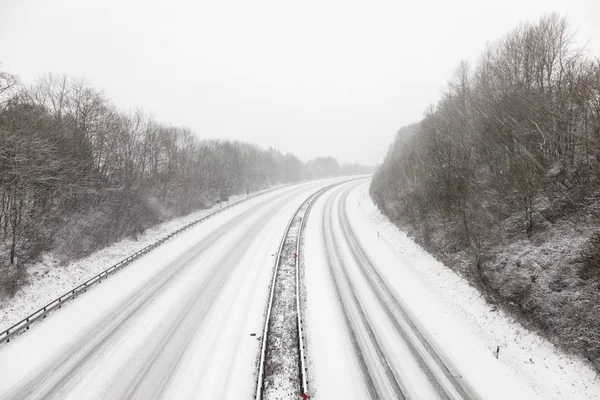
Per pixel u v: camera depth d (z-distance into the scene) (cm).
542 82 2336
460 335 1301
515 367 1105
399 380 1049
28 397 985
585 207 1514
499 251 1678
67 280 1884
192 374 1078
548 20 2520
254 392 1001
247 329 1347
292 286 1766
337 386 1026
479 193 2177
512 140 2030
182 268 2036
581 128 1686
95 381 1048
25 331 1348
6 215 1875
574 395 968
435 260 2088
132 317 1445
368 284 1798
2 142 1817
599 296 1145
